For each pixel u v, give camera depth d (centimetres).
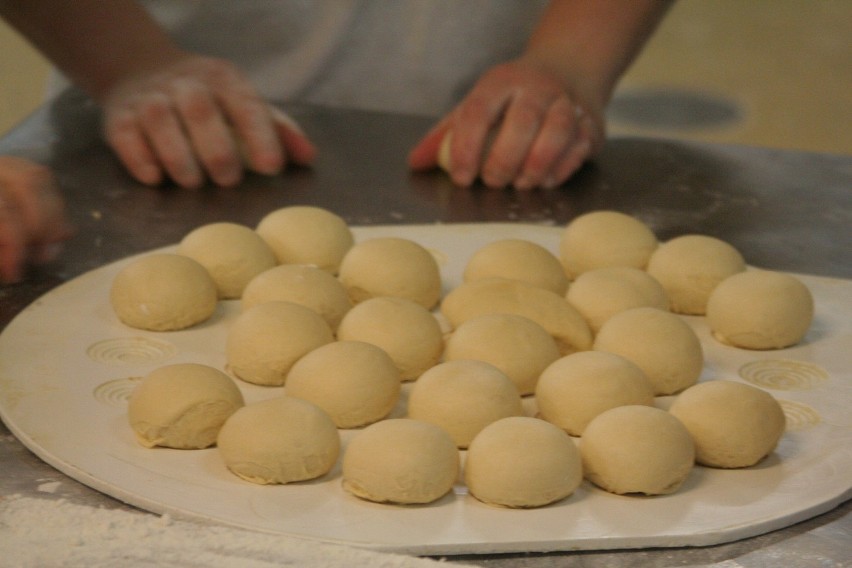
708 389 128
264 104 224
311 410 122
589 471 120
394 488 114
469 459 118
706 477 123
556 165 218
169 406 124
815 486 121
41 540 108
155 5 266
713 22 606
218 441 122
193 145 215
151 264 159
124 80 228
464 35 265
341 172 225
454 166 218
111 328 158
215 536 109
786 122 491
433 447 116
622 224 181
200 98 215
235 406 128
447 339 156
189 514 112
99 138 235
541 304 153
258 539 108
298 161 227
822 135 478
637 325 147
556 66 234
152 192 212
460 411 128
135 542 108
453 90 268
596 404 131
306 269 162
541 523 112
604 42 238
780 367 153
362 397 133
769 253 189
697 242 174
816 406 141
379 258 167
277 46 267
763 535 113
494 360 142
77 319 159
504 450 116
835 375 150
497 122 221
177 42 266
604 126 234
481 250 172
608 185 221
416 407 131
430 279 169
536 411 140
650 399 135
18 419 130
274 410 121
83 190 210
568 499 118
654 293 161
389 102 270
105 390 139
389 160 232
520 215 206
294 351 143
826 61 558
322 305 158
